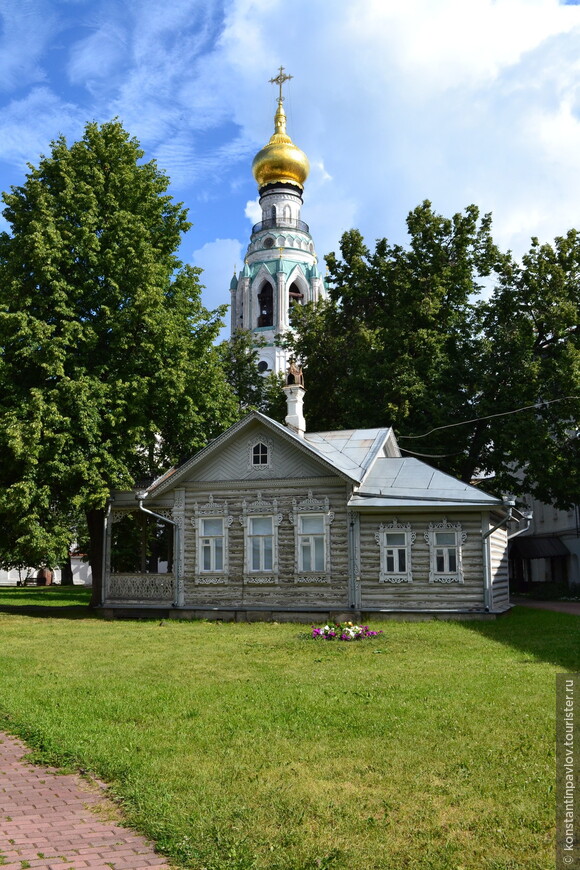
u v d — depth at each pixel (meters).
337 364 41.06
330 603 25.95
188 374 30.72
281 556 26.70
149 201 32.34
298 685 12.98
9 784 8.02
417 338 36.44
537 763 8.32
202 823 6.71
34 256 27.62
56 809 7.29
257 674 14.26
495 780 7.79
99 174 30.48
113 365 29.73
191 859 6.09
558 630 21.03
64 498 29.09
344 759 8.57
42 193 29.39
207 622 26.14
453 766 8.27
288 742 9.26
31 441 26.28
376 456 27.94
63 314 28.36
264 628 23.44
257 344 50.62
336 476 26.25
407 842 6.36
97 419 27.98
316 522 26.58
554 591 38.94
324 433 30.11
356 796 7.39
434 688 12.48
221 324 33.06
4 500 26.80
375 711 10.83
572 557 45.19
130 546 41.53
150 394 29.64
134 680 13.72
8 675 14.48
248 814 6.94
